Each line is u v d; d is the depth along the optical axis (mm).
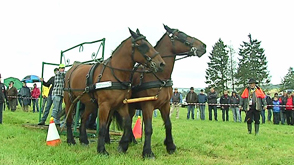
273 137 9672
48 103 10109
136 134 8703
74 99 7289
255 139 9000
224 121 16188
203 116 16875
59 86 9328
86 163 5211
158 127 11469
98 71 6219
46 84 10539
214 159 6086
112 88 5793
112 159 5465
